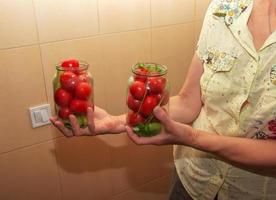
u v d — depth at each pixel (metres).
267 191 0.84
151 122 0.71
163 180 1.73
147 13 1.34
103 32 1.26
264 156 0.71
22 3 1.08
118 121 0.84
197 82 0.90
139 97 0.69
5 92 1.14
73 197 1.47
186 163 0.99
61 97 0.74
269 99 0.70
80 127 0.79
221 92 0.78
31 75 1.17
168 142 0.75
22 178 1.30
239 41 0.74
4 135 1.20
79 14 1.19
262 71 0.71
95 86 1.32
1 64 1.11
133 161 1.58
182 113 0.93
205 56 0.82
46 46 1.16
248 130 0.76
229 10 0.77
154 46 1.42
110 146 1.48
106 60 1.31
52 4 1.13
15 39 1.10
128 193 1.64
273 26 0.71
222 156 0.76
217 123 0.84
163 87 0.70
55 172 1.37
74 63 0.77
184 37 1.49
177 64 1.52
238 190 0.87
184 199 1.04
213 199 0.94
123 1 1.27
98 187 1.52
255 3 0.75
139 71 0.71
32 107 1.21
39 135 1.27
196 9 1.47
